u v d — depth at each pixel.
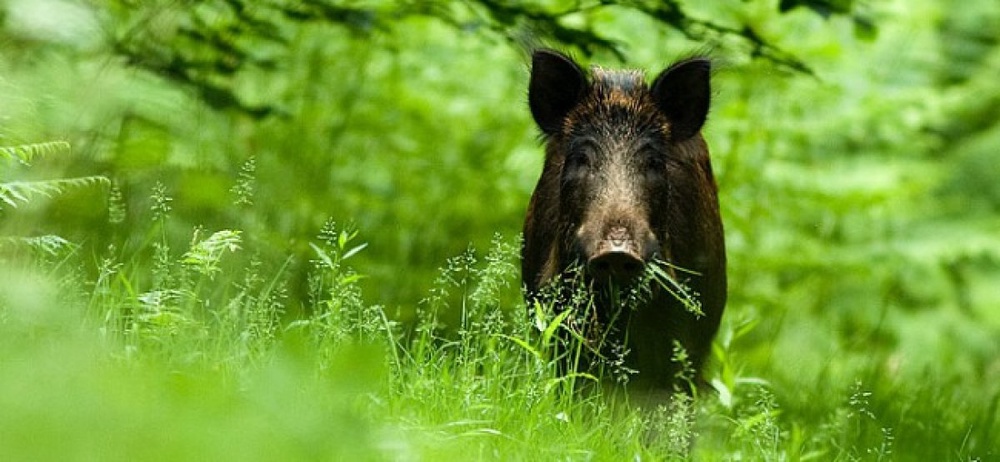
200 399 6.35
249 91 15.38
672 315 10.17
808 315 18.75
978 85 22.12
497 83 17.02
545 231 10.66
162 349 7.97
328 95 15.91
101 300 8.80
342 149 15.64
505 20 12.79
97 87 12.04
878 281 19.95
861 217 19.94
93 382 5.95
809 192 17.97
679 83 10.51
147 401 5.96
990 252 20.39
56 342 7.22
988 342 20.30
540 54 10.68
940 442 11.70
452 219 15.66
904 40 20.64
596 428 8.30
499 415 8.05
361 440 6.50
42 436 5.02
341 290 9.20
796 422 11.31
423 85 16.70
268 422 6.24
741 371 11.93
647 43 16.95
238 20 13.43
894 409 12.71
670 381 10.22
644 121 10.21
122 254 10.66
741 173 17.62
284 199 14.77
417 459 6.68
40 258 9.48
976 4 22.64
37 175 11.27
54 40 11.45
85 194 11.89
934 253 19.97
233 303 8.80
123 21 13.13
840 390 13.12
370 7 13.62
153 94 12.41
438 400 8.06
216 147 14.19
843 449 10.33
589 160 9.95
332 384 7.57
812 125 18.61
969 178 21.88
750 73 16.38
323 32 16.05
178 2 13.01
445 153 16.23
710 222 10.91
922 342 19.61
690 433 9.29
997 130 22.19
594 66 11.23
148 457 5.13
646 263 9.34
